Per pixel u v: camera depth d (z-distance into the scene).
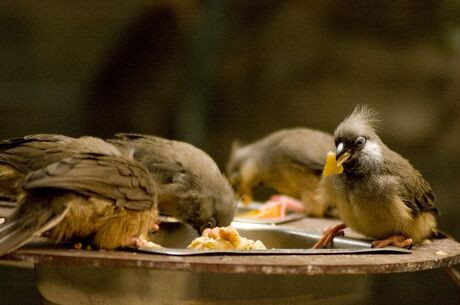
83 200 5.89
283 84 16.69
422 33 16.14
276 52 16.66
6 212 7.61
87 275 6.10
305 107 16.61
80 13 17.02
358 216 7.63
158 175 8.53
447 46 15.93
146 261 5.50
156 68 16.39
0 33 16.77
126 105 16.50
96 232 6.11
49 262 5.60
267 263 5.57
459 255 6.79
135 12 16.31
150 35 16.27
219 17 16.36
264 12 16.56
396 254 6.54
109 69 16.50
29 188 5.64
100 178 6.01
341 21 16.48
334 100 16.48
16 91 16.64
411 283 14.12
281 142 11.07
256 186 11.64
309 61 16.61
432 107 16.08
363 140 7.53
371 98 16.30
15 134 16.42
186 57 16.34
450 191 15.73
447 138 16.00
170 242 8.37
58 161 6.39
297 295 6.14
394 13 16.22
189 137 16.27
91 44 16.86
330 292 6.35
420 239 7.68
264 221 8.84
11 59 16.84
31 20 16.81
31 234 5.64
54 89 16.80
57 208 5.77
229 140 16.62
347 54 16.47
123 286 5.98
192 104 16.33
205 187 8.52
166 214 8.70
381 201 7.48
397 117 16.09
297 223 9.28
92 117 16.59
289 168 10.80
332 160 7.39
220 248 6.62
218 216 8.48
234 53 16.64
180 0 16.06
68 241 6.18
